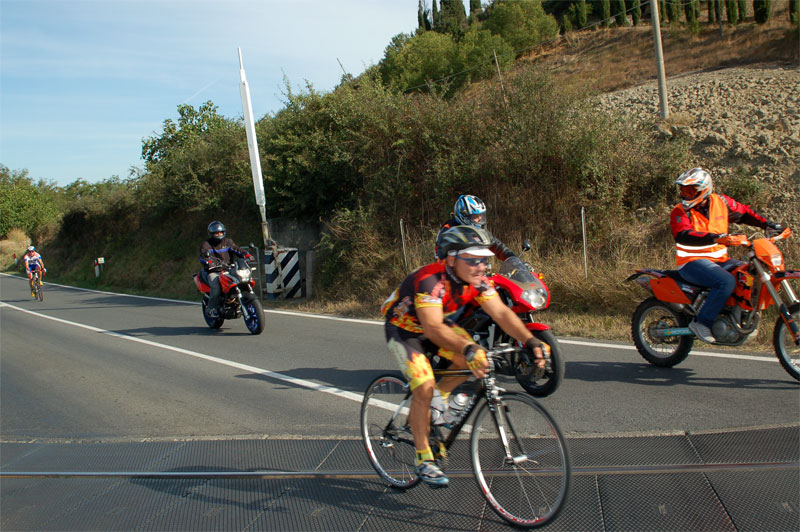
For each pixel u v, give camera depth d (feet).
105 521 12.40
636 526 10.17
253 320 31.83
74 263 95.86
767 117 38.91
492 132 39.63
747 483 11.27
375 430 12.78
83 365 27.58
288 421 17.53
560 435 9.82
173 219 76.07
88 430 18.42
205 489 13.41
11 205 149.48
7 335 39.09
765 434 13.44
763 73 52.49
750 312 17.35
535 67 39.19
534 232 36.63
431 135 41.68
